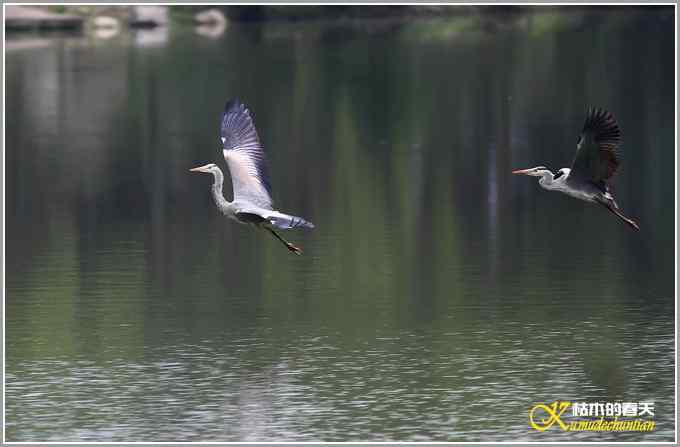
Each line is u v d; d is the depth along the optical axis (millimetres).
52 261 24703
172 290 22250
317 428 15547
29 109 44500
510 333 19328
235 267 24125
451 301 21328
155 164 35531
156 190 32375
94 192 32094
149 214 29656
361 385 17000
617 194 30703
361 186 32281
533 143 37531
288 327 19719
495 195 31188
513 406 16250
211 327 19766
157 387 16969
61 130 40812
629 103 43469
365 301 21391
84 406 16312
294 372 17531
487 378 17266
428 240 26422
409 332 19359
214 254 25297
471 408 16203
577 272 23406
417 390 16781
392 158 35781
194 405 16312
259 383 17062
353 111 43375
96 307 21094
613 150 15195
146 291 22172
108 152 37250
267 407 16188
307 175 33531
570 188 15672
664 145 36344
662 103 43219
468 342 18875
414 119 41875
